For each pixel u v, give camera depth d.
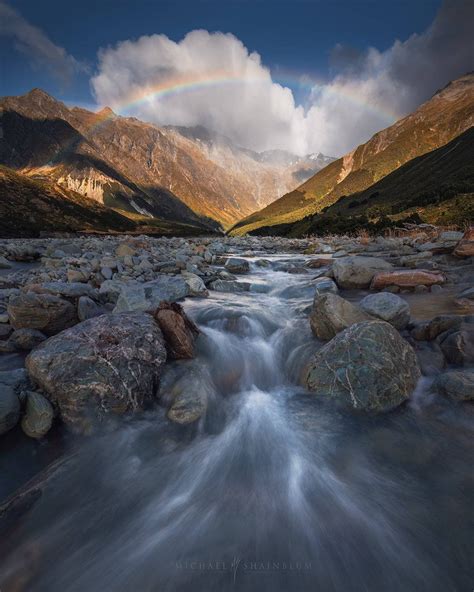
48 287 8.06
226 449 4.49
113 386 4.80
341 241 29.92
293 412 5.07
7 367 5.84
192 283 10.50
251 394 5.73
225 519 3.53
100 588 2.92
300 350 6.51
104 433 4.65
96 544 3.30
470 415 4.51
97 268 12.86
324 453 4.32
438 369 5.66
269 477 4.05
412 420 4.68
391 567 3.02
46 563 3.12
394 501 3.61
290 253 24.25
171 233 182.50
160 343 5.73
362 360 5.07
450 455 4.09
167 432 4.74
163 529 3.44
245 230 199.50
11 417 4.32
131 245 22.16
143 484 3.98
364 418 4.79
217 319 8.18
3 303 8.52
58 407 4.64
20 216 146.12
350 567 3.03
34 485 3.71
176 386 5.34
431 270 11.56
